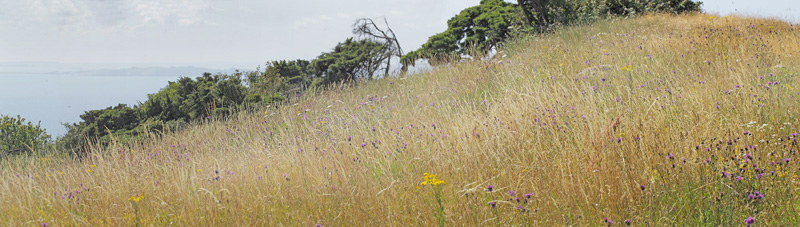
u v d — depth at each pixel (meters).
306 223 3.95
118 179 6.10
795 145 4.07
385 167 5.28
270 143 8.53
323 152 6.31
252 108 13.59
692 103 5.64
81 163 8.71
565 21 17.89
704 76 7.41
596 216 3.61
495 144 5.27
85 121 15.14
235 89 15.19
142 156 8.26
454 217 3.71
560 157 4.70
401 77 13.89
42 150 10.91
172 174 5.95
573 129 5.32
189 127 12.74
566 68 9.43
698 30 11.98
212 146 9.66
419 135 6.16
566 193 3.86
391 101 10.74
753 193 3.45
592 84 7.89
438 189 3.83
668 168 4.02
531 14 18.72
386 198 4.29
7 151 13.32
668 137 4.52
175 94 16.84
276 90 21.05
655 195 3.72
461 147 5.18
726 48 9.55
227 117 13.15
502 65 10.97
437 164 4.96
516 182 4.20
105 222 4.46
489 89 9.30
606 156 4.33
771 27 12.27
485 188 4.12
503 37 19.55
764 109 5.34
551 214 3.67
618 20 16.45
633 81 7.57
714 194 3.50
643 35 12.29
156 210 4.55
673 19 15.96
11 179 6.53
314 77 25.47
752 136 4.52
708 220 3.45
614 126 5.10
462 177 4.52
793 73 7.19
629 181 3.87
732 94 5.85
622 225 3.49
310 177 5.15
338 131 7.79
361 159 5.79
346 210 4.16
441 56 15.56
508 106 6.71
